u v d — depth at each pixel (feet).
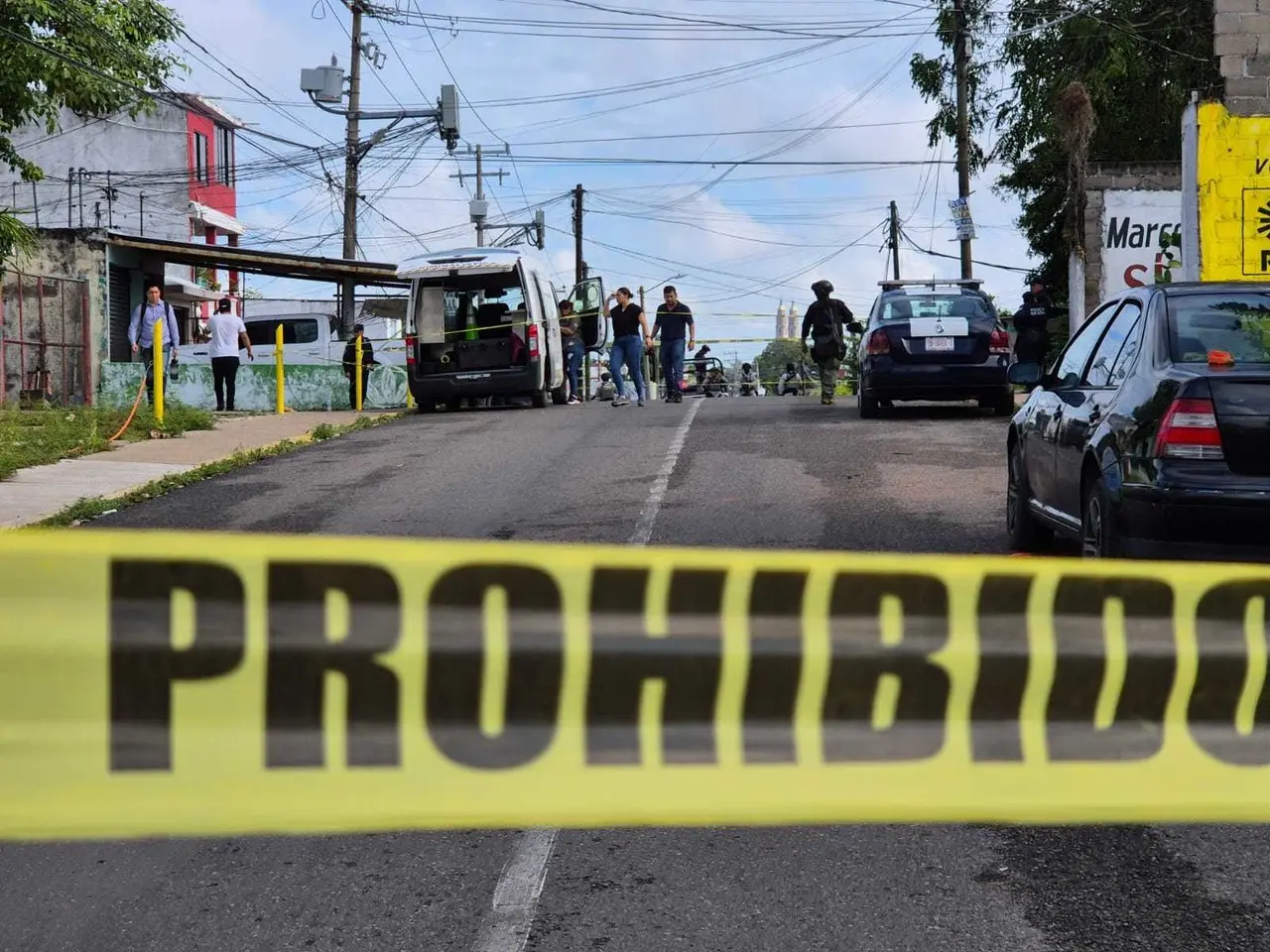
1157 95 99.55
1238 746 11.25
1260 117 43.75
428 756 10.42
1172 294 21.20
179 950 11.55
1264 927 11.62
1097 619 11.15
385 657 10.42
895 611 10.96
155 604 10.17
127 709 10.11
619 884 12.76
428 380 68.18
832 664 10.85
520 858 13.43
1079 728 11.09
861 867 13.07
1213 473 18.26
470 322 68.80
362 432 55.16
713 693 10.71
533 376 68.13
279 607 10.31
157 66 71.26
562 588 10.62
